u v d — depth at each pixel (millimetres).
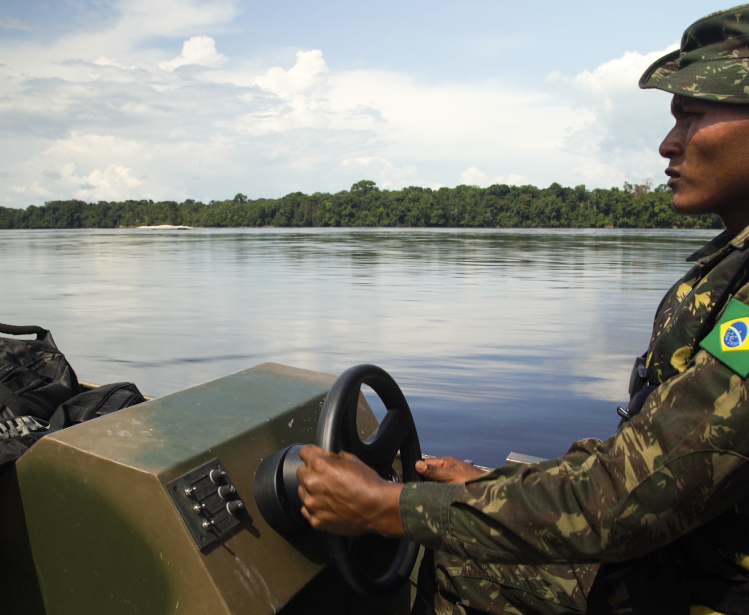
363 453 1278
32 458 1166
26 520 1189
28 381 1757
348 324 9234
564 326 9117
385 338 8102
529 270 19906
